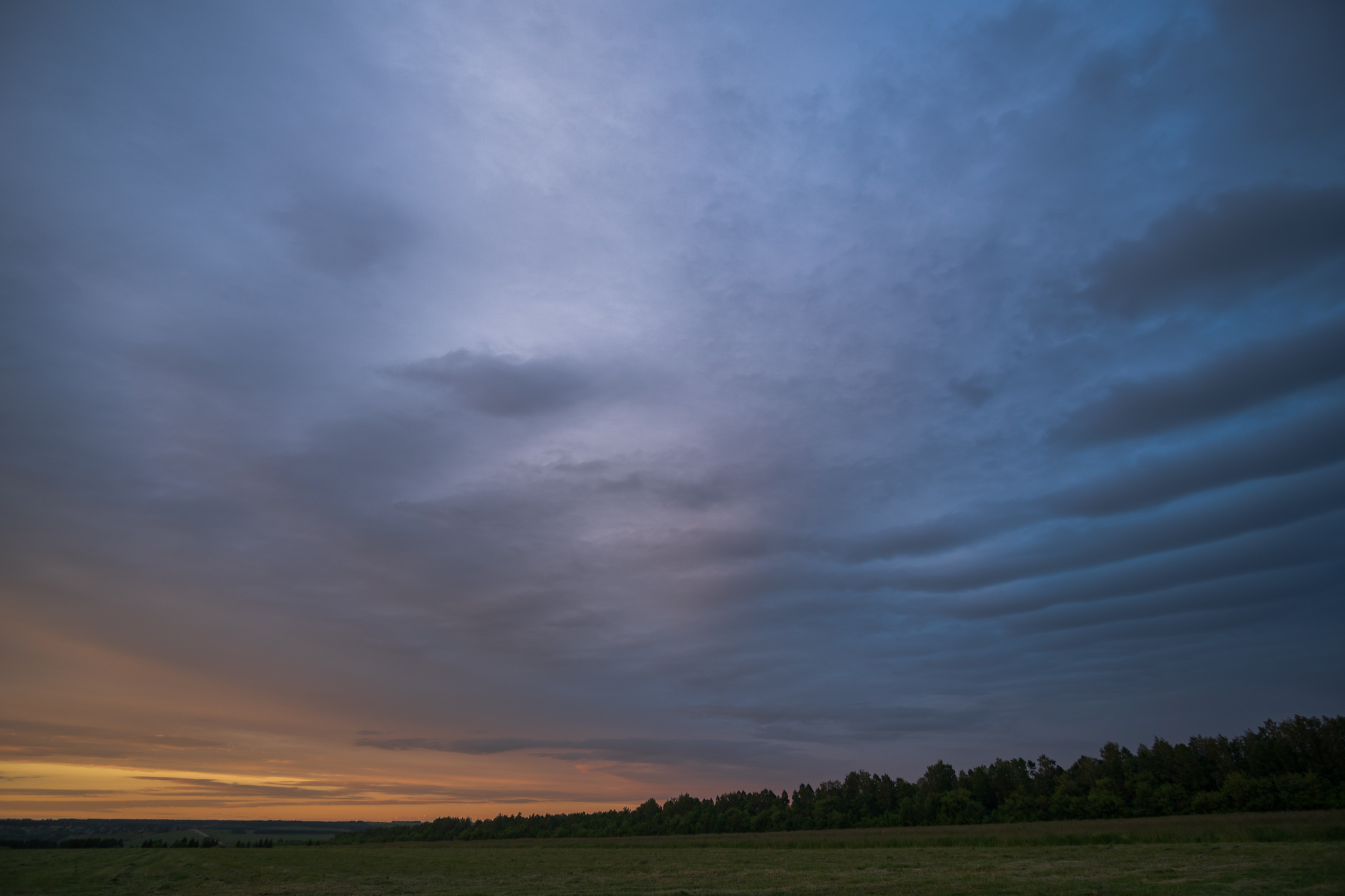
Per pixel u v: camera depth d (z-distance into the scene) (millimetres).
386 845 140125
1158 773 101312
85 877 55438
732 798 165500
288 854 94438
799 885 35562
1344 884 24438
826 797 146750
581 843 123500
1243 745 94625
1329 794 79812
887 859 52656
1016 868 39094
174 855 89688
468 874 54281
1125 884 27875
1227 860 34969
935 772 131250
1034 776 117625
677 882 40656
